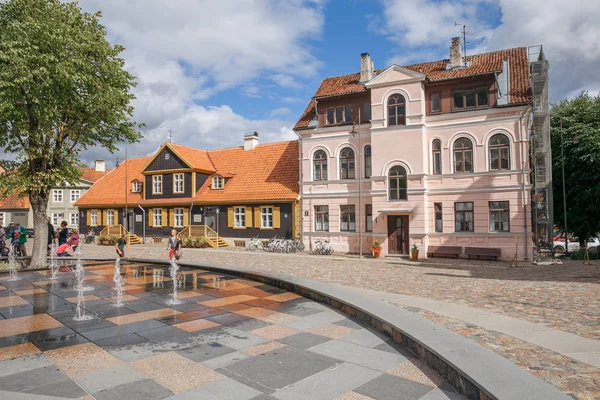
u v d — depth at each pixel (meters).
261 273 13.48
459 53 25.55
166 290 11.85
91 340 7.18
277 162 33.88
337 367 5.96
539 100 23.95
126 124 19.00
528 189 22.23
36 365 6.02
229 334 7.55
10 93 14.47
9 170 17.11
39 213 17.48
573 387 4.99
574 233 29.95
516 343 6.76
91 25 17.45
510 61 25.58
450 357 5.51
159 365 6.01
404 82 24.67
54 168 17.42
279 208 30.55
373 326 7.98
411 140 24.52
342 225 27.62
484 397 4.56
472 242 23.41
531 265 20.55
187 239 32.84
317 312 9.27
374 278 15.48
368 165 26.86
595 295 11.44
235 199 32.38
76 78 15.43
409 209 24.44
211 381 5.45
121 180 42.72
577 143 27.20
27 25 14.54
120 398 4.95
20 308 9.62
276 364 6.06
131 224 39.31
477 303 10.41
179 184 36.22
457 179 23.91
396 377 5.61
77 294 11.29
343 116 27.80
